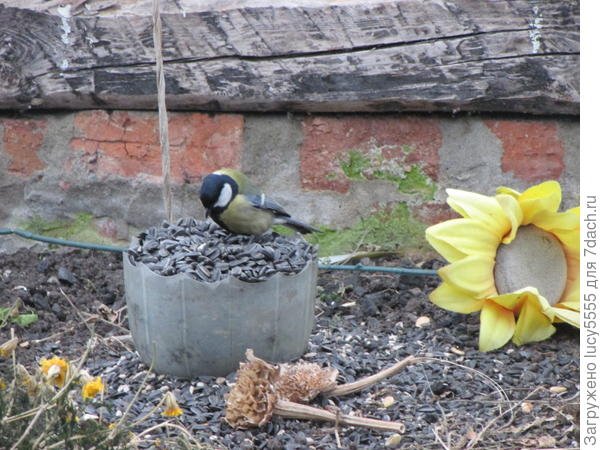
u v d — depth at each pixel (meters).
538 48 6.29
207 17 6.48
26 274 6.63
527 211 5.80
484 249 5.72
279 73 6.49
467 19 6.31
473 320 5.97
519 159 6.55
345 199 6.73
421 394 5.04
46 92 6.72
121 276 6.59
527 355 5.54
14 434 3.90
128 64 6.61
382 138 6.64
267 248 5.14
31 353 5.55
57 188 6.96
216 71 6.53
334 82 6.46
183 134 6.74
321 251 6.78
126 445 4.14
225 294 4.91
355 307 6.16
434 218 6.68
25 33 6.66
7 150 6.95
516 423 4.76
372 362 5.37
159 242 5.28
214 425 4.68
